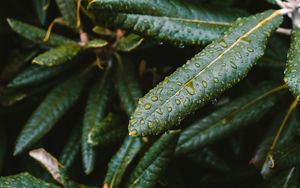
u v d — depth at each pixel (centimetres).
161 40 59
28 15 75
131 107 65
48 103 68
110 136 64
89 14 66
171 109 52
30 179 56
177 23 59
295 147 62
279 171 64
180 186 71
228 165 72
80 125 71
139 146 63
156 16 59
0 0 75
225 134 65
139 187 59
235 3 71
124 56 69
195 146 65
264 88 67
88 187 61
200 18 60
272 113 70
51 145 75
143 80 71
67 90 69
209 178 72
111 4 57
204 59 54
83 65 71
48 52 64
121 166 62
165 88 53
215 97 54
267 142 66
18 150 66
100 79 69
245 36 56
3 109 72
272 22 57
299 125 67
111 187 61
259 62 68
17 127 75
